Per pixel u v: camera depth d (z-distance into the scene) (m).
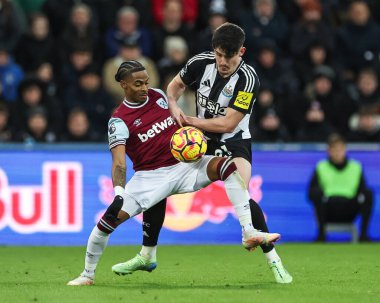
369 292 24.62
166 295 23.55
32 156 44.66
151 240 27.64
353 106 52.78
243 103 26.41
